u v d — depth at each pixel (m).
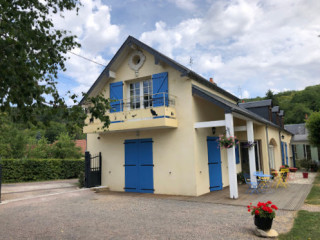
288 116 46.31
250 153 11.09
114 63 12.05
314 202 8.27
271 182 13.38
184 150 10.37
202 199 9.26
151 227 5.91
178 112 10.66
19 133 21.70
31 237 5.39
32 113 4.04
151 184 11.00
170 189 10.52
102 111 4.51
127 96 12.29
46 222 6.50
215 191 11.14
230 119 9.36
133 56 12.02
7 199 9.70
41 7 4.58
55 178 18.77
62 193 10.58
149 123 10.13
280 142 19.08
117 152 12.12
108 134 12.49
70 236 5.41
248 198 9.22
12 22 3.75
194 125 10.33
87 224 6.27
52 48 4.38
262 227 5.15
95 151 12.80
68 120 4.40
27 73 3.79
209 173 11.16
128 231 5.66
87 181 11.79
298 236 5.02
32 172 17.58
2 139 19.73
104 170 12.40
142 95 11.93
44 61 4.25
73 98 4.35
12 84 3.64
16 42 3.64
